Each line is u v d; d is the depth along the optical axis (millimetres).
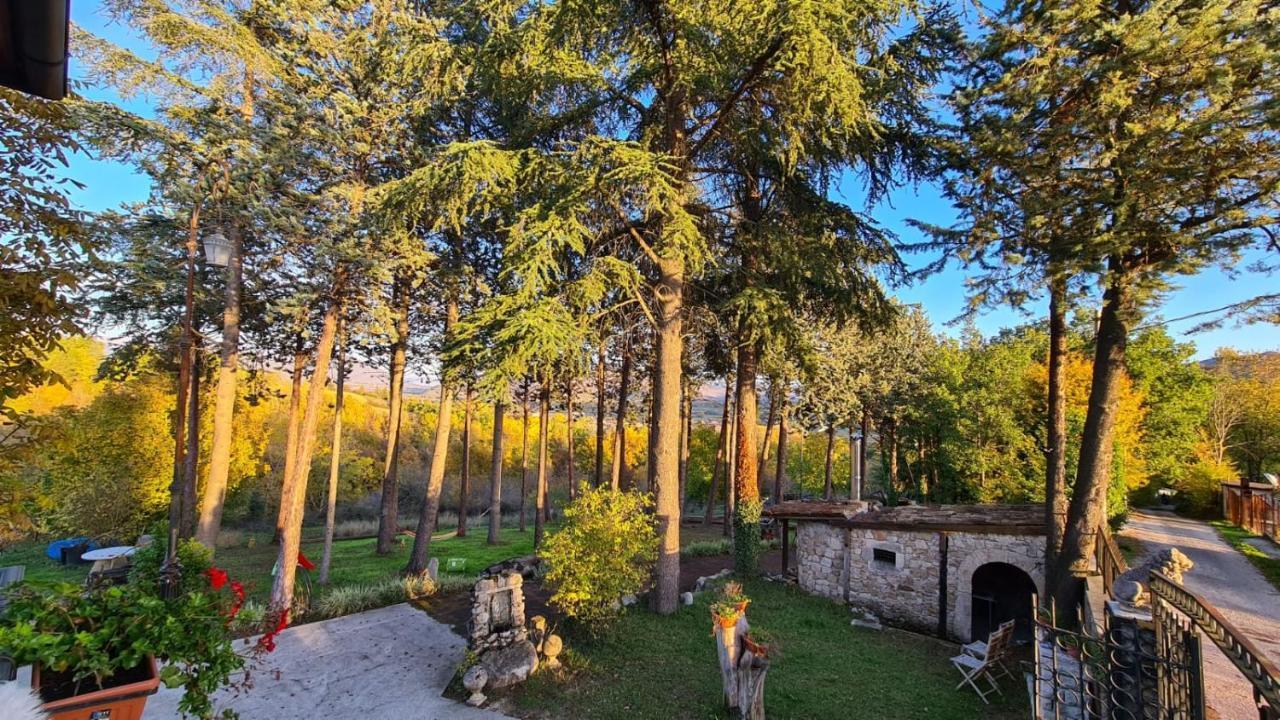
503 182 9359
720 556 15938
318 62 10102
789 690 7211
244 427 18281
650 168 7699
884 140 10375
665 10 8680
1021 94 7641
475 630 7391
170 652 2727
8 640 2289
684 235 8102
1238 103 6367
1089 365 17047
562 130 11414
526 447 21938
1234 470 30328
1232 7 6367
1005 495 16250
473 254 13633
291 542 9727
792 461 31422
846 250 11352
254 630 8781
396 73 10180
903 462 23844
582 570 7969
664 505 10227
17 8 1635
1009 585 11938
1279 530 17578
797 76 7621
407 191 8727
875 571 11164
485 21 11641
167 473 15688
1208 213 6918
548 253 7926
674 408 10492
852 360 18328
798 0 6879
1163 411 22297
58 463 14148
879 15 8125
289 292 11422
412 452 30578
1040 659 5707
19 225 3826
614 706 6668
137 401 15430
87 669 2471
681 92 10258
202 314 12906
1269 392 30172
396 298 14008
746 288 10875
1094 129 7168
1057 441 8938
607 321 11555
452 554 16047
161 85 9492
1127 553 16234
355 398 32375
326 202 10062
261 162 9500
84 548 15359
